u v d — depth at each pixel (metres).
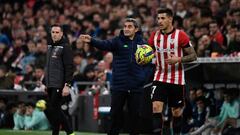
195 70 46.84
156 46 33.56
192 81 47.31
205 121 46.00
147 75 44.78
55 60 35.19
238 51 47.97
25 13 77.44
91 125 51.88
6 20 76.75
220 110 46.47
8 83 56.34
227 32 51.69
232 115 45.16
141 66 35.19
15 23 76.19
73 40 63.84
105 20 65.31
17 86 57.59
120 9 67.19
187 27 56.84
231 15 53.75
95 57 59.97
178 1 62.41
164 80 33.22
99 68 54.31
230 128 45.06
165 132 33.38
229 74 46.47
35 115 52.31
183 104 33.97
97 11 70.00
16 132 44.16
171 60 32.12
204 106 46.59
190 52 32.81
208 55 49.59
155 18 63.69
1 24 78.94
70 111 52.00
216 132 45.28
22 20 76.38
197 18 56.53
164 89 33.28
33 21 74.62
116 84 35.12
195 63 45.56
